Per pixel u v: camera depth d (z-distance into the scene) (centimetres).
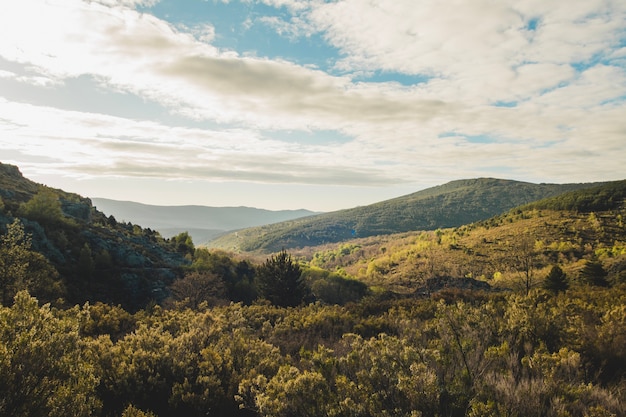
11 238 2584
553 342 908
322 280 7656
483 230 14788
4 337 555
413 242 18475
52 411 534
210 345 1043
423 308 1809
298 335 1515
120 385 809
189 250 7575
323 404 566
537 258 9100
